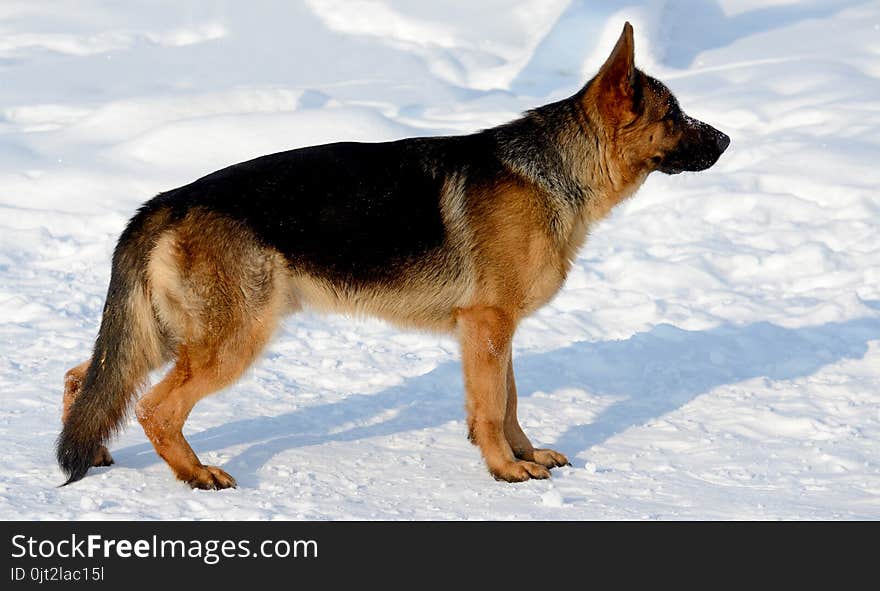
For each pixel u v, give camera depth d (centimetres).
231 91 1642
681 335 979
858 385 864
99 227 1232
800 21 2128
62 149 1462
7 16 2280
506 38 2094
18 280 1083
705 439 759
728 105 1642
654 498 649
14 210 1254
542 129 718
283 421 780
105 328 653
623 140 728
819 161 1425
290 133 1452
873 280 1122
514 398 714
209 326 643
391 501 634
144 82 1862
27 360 883
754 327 998
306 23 2144
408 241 679
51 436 715
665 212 1320
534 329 1012
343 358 935
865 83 1723
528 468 681
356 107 1535
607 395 864
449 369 915
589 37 1923
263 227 651
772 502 638
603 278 1151
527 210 690
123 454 699
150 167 1399
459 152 703
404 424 790
